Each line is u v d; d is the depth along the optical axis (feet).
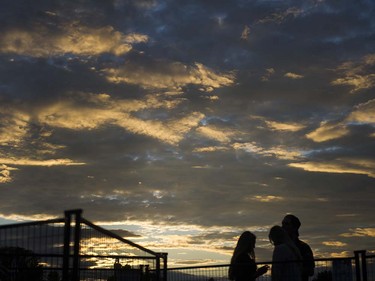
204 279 31.60
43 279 34.78
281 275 27.73
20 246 28.99
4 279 34.12
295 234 31.42
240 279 28.45
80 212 28.35
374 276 27.09
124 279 37.52
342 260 27.81
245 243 29.07
